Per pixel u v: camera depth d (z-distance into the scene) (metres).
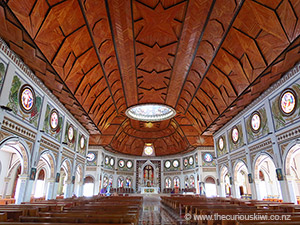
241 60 12.52
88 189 27.25
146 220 9.35
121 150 34.22
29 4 8.15
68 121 17.36
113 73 16.05
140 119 26.72
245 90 13.83
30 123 11.80
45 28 9.40
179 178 33.06
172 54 14.48
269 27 9.90
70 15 9.65
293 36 9.40
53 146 14.63
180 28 11.95
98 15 10.42
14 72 10.35
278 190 21.11
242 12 10.01
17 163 18.03
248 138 16.33
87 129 22.14
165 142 34.94
